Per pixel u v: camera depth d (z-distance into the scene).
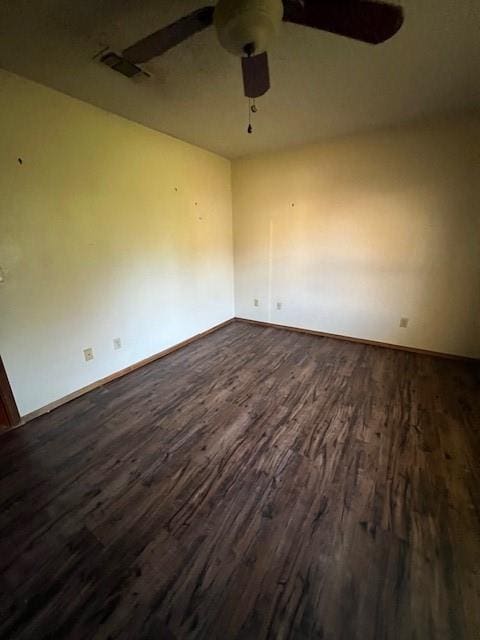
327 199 3.18
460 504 1.35
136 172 2.55
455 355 2.89
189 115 2.34
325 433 1.85
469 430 1.86
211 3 1.24
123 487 1.48
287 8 1.08
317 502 1.38
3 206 1.78
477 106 2.26
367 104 2.20
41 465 1.64
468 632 0.93
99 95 2.01
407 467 1.57
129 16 1.30
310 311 3.65
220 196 3.61
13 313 1.90
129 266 2.64
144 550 1.18
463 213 2.60
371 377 2.57
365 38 1.15
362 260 3.16
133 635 0.92
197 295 3.50
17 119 1.78
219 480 1.52
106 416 2.08
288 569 1.10
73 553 1.17
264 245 3.74
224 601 1.01
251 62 1.31
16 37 1.41
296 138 2.92
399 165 2.74
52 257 2.07
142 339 2.87
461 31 1.40
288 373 2.67
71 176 2.10
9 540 1.22
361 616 0.97
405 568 1.10
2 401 1.90
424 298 2.93
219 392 2.37
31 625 0.95
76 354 2.31
